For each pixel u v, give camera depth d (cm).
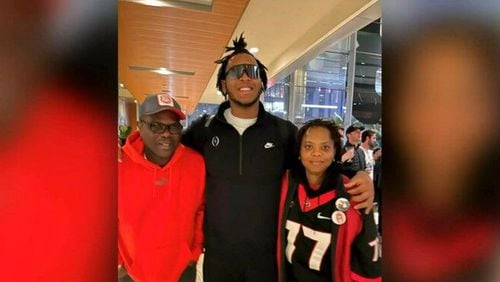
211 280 131
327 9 322
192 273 141
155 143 128
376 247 111
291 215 121
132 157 129
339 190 116
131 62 394
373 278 112
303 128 125
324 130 121
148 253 131
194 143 143
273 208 129
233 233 128
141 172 130
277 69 495
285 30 379
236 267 129
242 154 131
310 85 660
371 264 112
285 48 450
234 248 128
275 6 318
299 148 125
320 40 346
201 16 244
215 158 133
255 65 136
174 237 133
